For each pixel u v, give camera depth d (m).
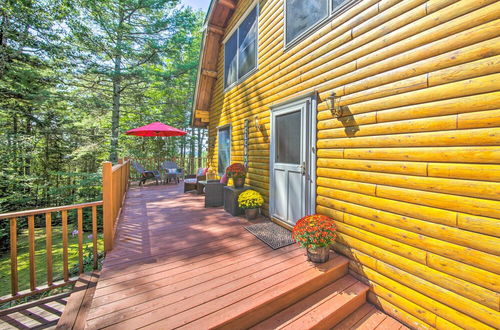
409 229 1.93
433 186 1.77
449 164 1.68
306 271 2.24
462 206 1.61
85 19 8.54
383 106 2.13
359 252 2.36
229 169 4.40
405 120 1.96
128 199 5.62
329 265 2.35
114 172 3.20
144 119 12.59
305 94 3.07
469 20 1.58
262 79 4.30
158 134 7.29
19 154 7.25
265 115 4.19
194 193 6.53
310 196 3.04
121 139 12.05
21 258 5.62
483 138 1.51
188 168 11.91
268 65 4.10
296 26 3.36
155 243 2.89
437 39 1.75
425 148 1.82
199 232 3.30
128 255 2.55
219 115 6.80
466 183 1.59
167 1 9.62
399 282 2.00
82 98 8.98
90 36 8.44
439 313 1.73
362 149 2.33
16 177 6.77
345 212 2.53
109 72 9.11
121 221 3.79
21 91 6.69
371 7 2.25
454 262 1.66
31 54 6.98
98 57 9.04
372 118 2.23
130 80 10.16
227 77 6.16
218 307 1.71
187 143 17.73
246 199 3.84
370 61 2.25
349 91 2.48
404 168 1.96
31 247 2.16
